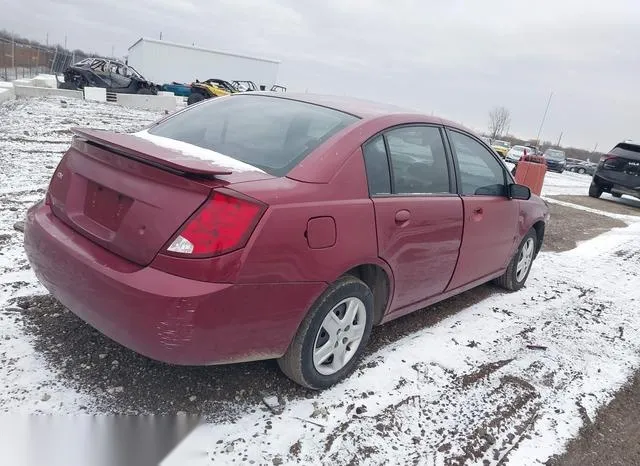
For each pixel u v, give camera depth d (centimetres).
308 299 246
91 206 251
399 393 290
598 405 311
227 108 332
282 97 336
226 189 217
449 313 417
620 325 443
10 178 653
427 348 348
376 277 304
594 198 1500
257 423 248
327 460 232
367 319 292
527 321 422
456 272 366
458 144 370
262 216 221
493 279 491
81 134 260
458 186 357
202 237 212
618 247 766
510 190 414
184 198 217
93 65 2195
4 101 1514
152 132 324
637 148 1412
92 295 229
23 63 3288
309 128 288
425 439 256
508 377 326
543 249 692
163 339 212
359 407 271
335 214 252
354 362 298
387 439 251
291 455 231
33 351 277
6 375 254
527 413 291
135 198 228
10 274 367
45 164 767
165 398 255
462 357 343
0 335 286
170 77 3822
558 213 1037
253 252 218
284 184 241
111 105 1861
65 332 298
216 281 212
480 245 385
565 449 266
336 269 254
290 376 269
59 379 257
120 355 283
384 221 280
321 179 253
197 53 3862
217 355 225
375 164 286
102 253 235
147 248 220
